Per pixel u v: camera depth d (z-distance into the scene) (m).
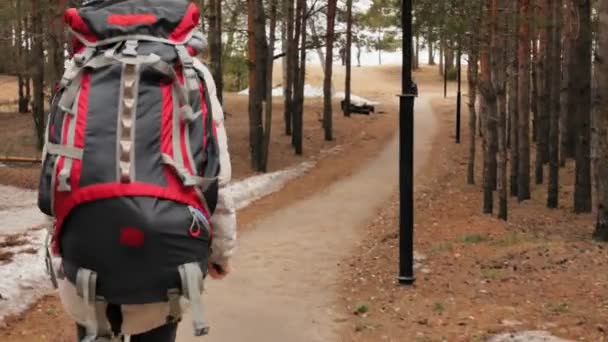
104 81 2.14
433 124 36.81
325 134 30.78
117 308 2.09
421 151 28.12
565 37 19.44
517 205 17.83
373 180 21.66
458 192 19.75
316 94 51.22
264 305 8.62
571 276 9.16
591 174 18.33
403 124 9.53
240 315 8.09
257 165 23.14
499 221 14.77
